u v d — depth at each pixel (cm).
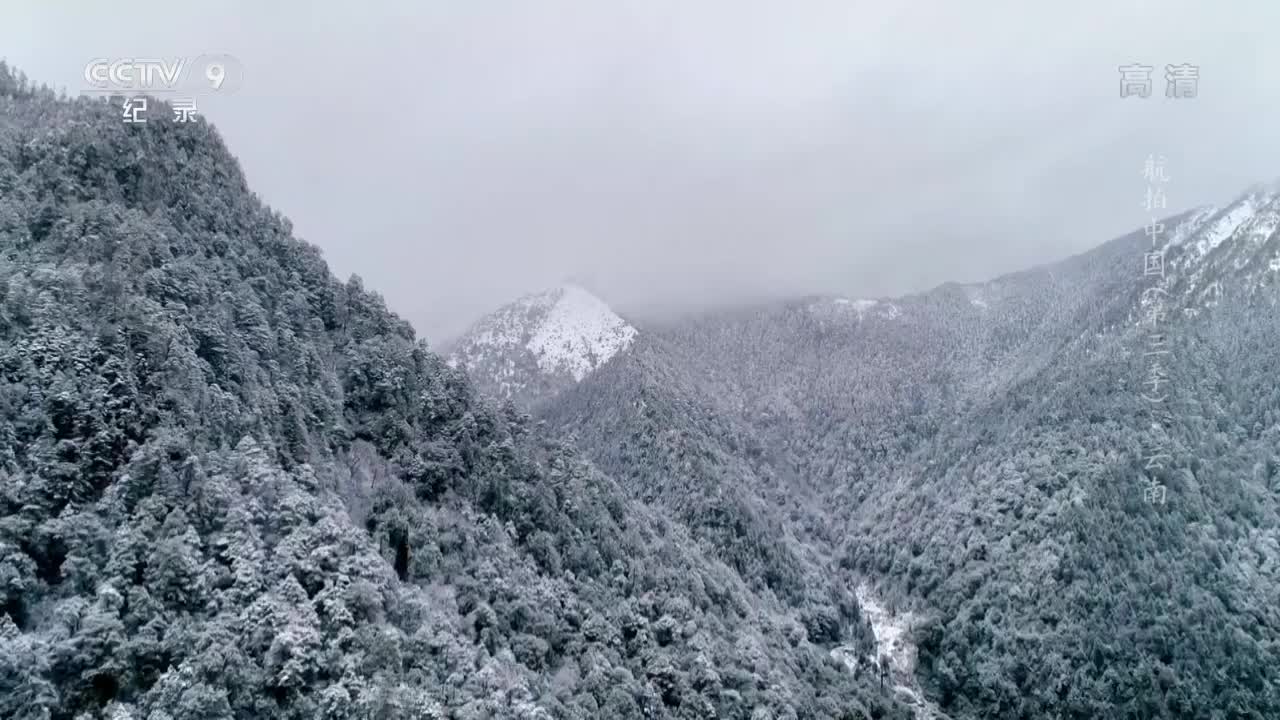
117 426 10550
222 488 10538
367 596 10425
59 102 17162
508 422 18375
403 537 12650
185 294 13188
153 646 8838
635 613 14925
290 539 10569
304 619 9675
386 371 15825
